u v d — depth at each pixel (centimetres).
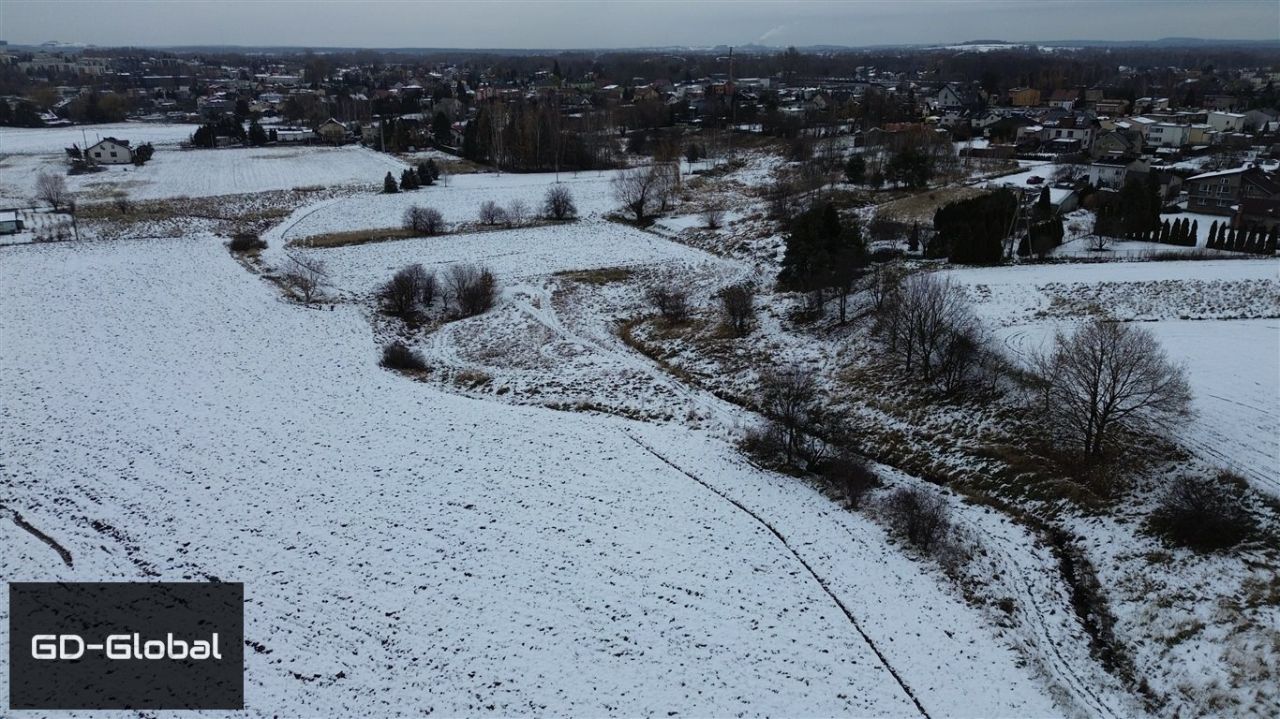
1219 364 4259
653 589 3141
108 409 4625
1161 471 3528
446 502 3725
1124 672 2722
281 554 3369
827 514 3622
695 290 6638
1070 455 3744
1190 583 2970
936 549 3325
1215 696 2539
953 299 4734
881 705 2614
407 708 2630
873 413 4403
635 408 4722
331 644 2892
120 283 6956
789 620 2975
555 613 3022
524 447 4238
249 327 5984
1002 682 2697
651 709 2612
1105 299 5228
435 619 3003
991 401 4222
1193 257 5997
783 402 4216
